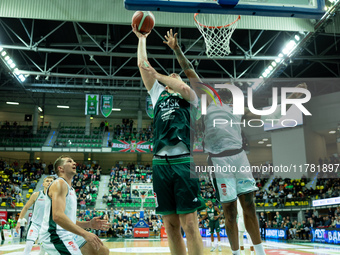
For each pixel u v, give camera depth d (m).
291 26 16.14
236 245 3.07
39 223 5.80
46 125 33.75
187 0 4.37
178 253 2.70
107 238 20.08
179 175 2.60
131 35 22.91
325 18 15.41
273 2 4.49
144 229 20.00
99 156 34.78
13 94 32.62
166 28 21.42
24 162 33.44
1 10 15.55
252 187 3.10
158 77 2.80
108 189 28.11
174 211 2.67
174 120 2.72
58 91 28.11
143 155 35.25
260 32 20.12
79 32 22.80
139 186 25.53
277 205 21.97
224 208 3.10
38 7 15.71
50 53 25.78
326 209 20.95
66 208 3.45
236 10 4.44
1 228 15.10
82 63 28.02
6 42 23.97
